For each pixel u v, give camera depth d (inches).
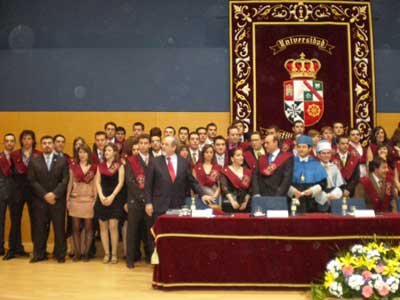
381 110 354.9
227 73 359.9
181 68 361.7
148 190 230.2
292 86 347.3
